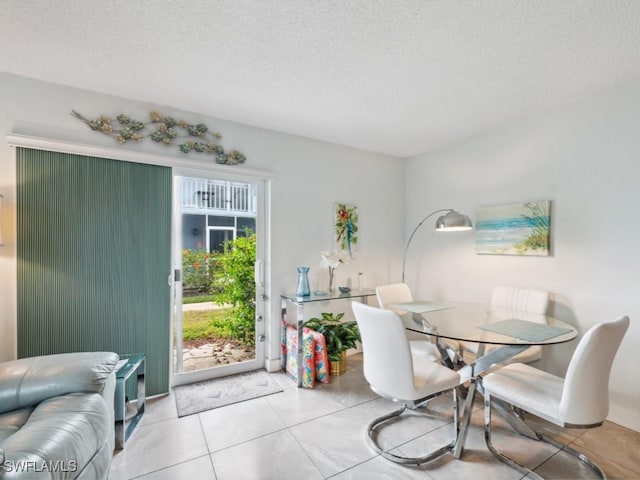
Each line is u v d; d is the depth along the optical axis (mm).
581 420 1416
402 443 1842
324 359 2656
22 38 1629
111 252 2232
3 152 1942
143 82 2086
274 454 1744
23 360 1497
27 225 1998
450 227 2398
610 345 1390
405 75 2000
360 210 3508
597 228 2207
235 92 2227
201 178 2660
